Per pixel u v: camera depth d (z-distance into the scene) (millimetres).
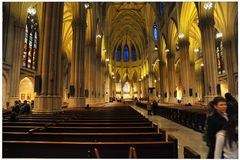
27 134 3814
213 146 2557
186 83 24125
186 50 24516
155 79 47750
